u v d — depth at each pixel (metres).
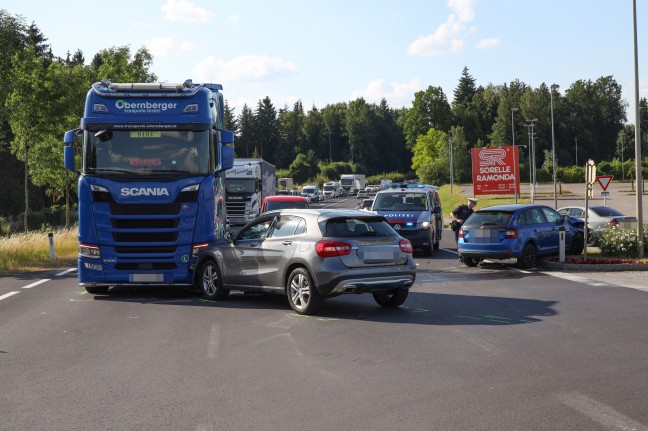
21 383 6.81
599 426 5.27
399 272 11.02
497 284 14.68
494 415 5.58
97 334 9.40
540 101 169.12
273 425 5.41
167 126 12.98
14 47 28.89
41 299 13.09
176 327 9.88
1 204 63.44
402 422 5.43
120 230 12.76
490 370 7.11
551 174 121.38
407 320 10.28
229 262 12.30
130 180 12.77
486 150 41.44
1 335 9.38
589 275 16.22
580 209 29.06
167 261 12.84
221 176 15.13
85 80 38.41
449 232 37.41
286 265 11.19
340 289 10.56
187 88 13.50
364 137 197.00
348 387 6.51
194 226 12.95
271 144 198.88
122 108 12.98
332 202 92.31
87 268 12.80
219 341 8.80
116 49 39.88
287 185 98.25
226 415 5.68
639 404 5.84
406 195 23.31
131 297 13.29
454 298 12.62
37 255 23.05
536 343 8.46
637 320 10.04
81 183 12.79
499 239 17.72
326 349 8.23
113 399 6.20
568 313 10.74
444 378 6.80
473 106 188.00
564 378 6.74
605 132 181.25
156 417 5.65
